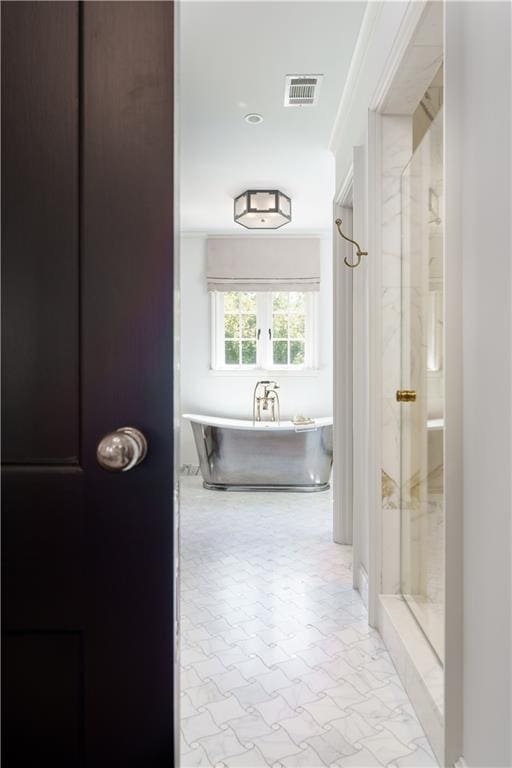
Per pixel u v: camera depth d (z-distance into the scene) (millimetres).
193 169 3652
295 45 2266
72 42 750
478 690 1115
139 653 751
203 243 5410
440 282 1786
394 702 1650
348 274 3184
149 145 750
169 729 748
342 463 3227
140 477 753
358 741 1473
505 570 986
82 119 749
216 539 3316
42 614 750
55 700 753
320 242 5340
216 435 4605
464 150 1172
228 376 5402
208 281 5348
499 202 999
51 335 755
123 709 750
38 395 756
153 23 751
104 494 753
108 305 753
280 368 5426
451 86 1207
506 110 964
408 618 1913
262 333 5410
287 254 5320
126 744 748
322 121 2959
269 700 1658
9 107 750
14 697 755
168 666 752
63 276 754
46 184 750
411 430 2074
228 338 5484
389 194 2160
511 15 933
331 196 4230
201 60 2369
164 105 750
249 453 4586
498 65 992
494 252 1025
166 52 750
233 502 4273
